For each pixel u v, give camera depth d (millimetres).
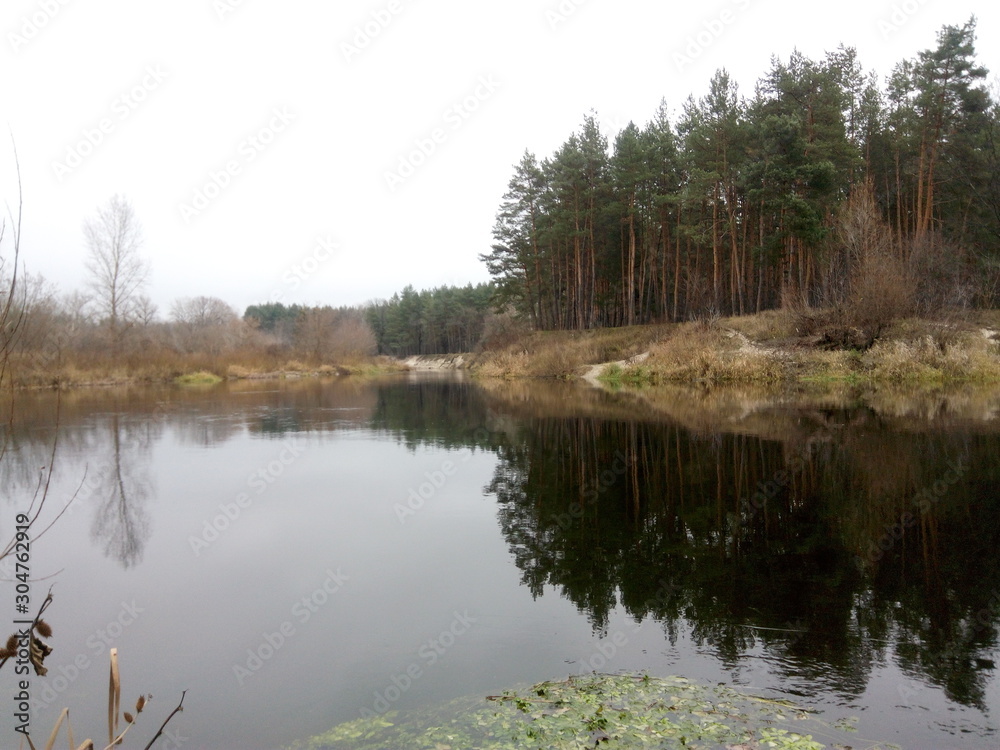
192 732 3635
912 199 35062
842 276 27453
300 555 6852
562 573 6051
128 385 36875
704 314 32250
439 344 91938
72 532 7832
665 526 7418
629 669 4148
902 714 3492
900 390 20328
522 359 41719
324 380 45469
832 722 3430
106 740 3570
